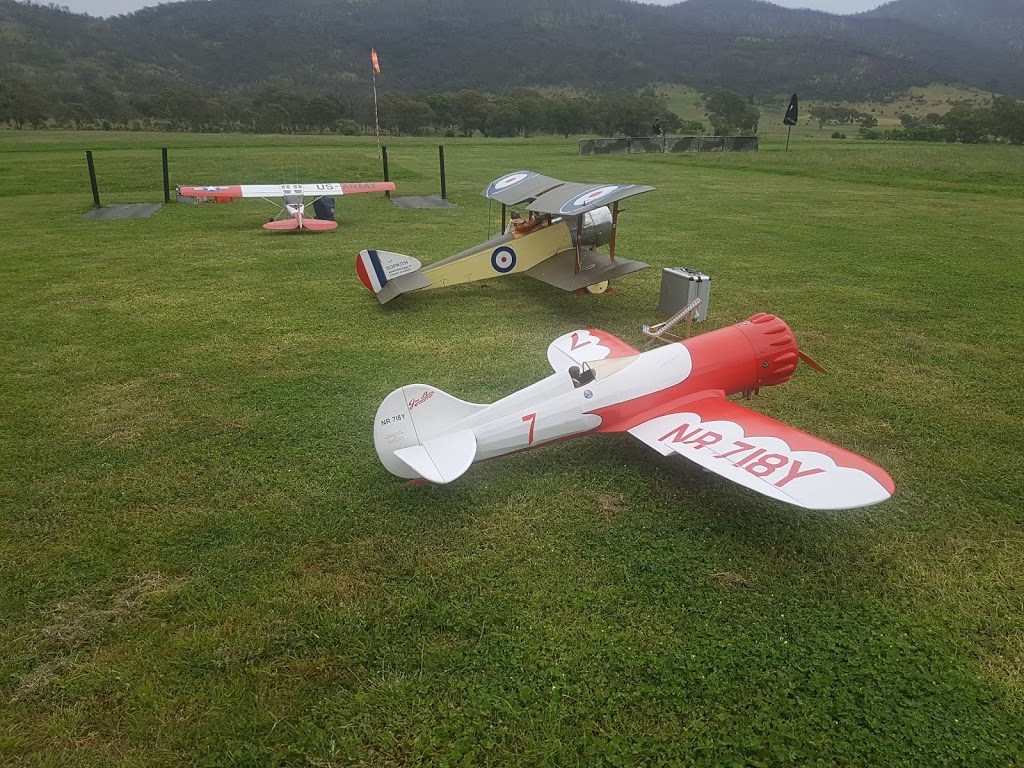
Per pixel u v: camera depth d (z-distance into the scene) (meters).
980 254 13.98
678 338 8.55
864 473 4.51
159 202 21.62
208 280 12.18
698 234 16.25
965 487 5.55
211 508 5.28
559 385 5.66
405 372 8.03
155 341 9.02
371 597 4.30
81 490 5.51
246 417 6.84
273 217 19.08
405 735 3.35
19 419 6.75
